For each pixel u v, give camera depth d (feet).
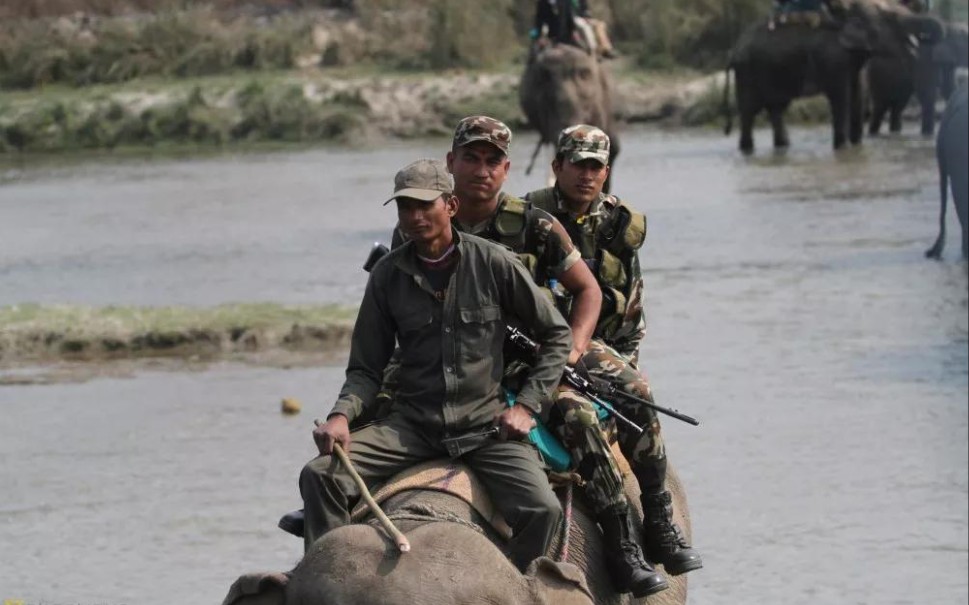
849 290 241.14
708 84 536.83
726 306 231.30
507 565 66.44
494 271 75.72
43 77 584.40
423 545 64.85
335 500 71.82
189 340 207.21
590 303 82.02
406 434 75.31
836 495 146.20
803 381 187.42
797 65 445.37
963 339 206.49
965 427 165.58
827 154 437.58
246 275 268.00
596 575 78.95
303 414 173.27
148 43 589.73
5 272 280.92
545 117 345.72
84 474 153.48
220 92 544.21
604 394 82.84
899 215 314.55
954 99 273.75
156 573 126.21
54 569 128.16
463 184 80.89
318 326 209.77
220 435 165.89
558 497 79.61
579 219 87.40
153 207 372.17
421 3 624.59
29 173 463.01
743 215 320.70
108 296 252.01
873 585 125.18
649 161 432.66
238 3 652.07
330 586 63.26
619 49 579.48
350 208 355.77
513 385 78.54
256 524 138.10
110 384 189.37
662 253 278.46
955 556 130.52
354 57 583.99
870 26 453.17
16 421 173.58
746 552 133.08
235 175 436.76
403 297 75.66
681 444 163.22
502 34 577.43
